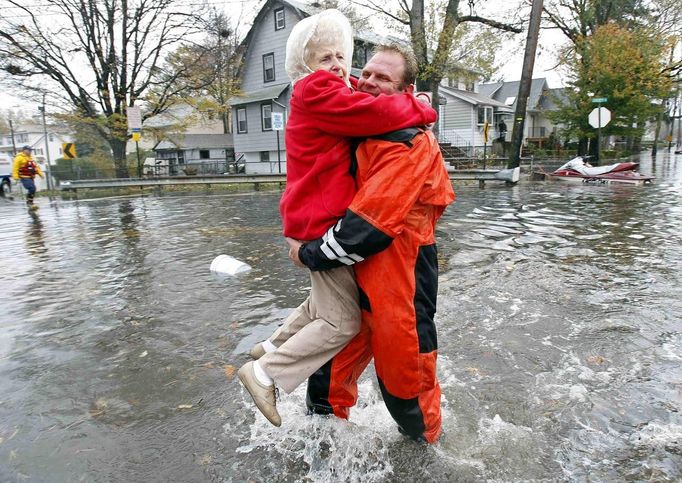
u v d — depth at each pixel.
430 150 1.86
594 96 22.67
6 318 4.14
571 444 2.17
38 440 2.33
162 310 4.20
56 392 2.81
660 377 2.75
